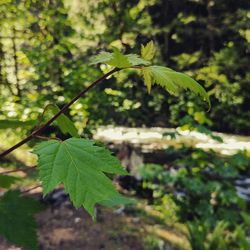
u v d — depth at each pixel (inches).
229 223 220.7
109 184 19.8
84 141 22.3
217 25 716.0
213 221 219.5
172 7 798.5
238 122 685.9
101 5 334.0
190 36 770.2
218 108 669.9
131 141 515.2
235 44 687.7
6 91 232.5
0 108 160.1
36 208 28.0
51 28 269.4
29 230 26.9
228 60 617.9
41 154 20.8
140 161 322.3
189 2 781.3
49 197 239.3
